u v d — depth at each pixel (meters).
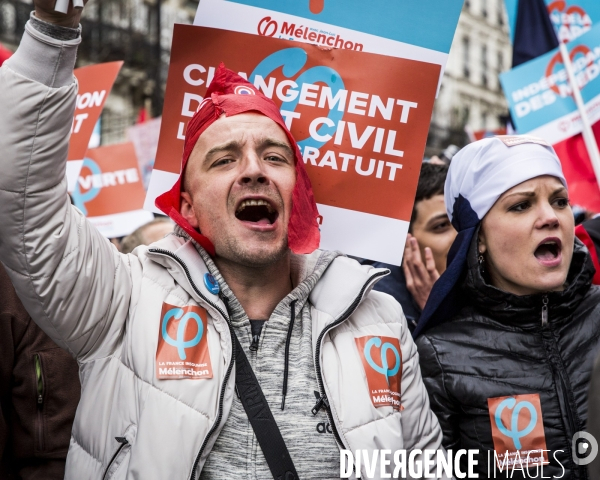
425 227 3.87
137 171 4.18
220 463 2.16
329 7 2.78
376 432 2.25
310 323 2.38
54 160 2.11
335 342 2.36
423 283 3.75
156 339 2.22
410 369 2.49
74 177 3.48
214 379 2.20
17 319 2.77
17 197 2.09
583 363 2.70
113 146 4.18
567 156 3.80
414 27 2.76
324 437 2.22
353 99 2.75
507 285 2.83
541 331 2.75
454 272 2.83
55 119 2.09
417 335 2.89
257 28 2.77
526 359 2.72
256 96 2.49
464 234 2.84
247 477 2.15
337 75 2.75
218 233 2.36
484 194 2.81
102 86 3.52
